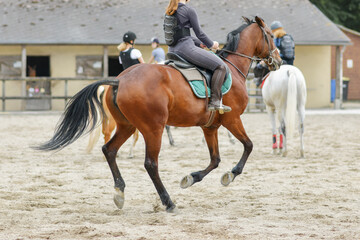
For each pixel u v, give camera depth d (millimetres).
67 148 16375
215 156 9180
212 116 8656
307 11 38594
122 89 7914
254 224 7273
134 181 10836
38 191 9805
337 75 36094
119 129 8391
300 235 6656
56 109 33375
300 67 36688
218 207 8477
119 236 6621
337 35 36094
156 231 6867
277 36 14586
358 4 54531
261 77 14742
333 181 10766
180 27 8500
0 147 16531
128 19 35531
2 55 32969
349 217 7695
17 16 34562
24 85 32469
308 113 31594
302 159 13914
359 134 20281
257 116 29266
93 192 9750
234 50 9414
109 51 34375
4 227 7105
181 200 9008
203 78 8430
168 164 13102
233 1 38812
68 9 35875
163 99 7926
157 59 17328
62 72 33719
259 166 12734
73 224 7344
